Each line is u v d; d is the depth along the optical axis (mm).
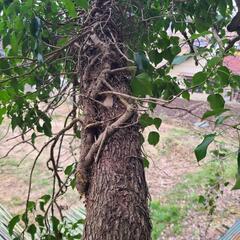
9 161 6918
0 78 1673
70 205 4727
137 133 1214
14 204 5672
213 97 1106
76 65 1551
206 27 1705
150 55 1546
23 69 1596
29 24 1303
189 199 5648
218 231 4770
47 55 1511
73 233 2312
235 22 1368
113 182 1054
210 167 6504
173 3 1698
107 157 1107
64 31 1655
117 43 1395
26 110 1845
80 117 1306
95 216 1019
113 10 1532
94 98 1253
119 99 1229
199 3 1761
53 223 1734
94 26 1427
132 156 1121
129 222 994
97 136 1208
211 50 1803
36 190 6027
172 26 1787
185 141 7660
